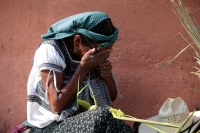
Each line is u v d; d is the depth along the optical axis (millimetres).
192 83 3283
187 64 3279
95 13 2723
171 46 3301
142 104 3443
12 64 3834
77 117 2520
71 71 2830
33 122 2896
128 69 3453
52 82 2725
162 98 3381
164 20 3291
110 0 3424
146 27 3352
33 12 3684
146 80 3408
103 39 2668
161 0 3281
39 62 2752
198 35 2715
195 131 2926
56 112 2752
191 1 3186
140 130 3135
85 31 2656
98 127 2412
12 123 3902
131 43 3410
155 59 3363
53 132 2561
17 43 3787
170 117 2926
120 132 2396
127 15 3393
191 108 3311
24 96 3820
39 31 3688
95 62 2709
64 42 2797
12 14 3768
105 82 3031
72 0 3533
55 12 3605
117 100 3516
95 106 2602
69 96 2711
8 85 3873
